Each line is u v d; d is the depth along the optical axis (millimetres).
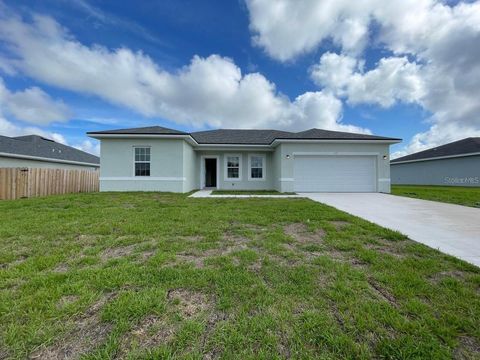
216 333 1811
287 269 2930
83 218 5668
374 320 1956
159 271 2836
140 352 1631
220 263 3105
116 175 12438
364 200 9688
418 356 1602
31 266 2957
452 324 1914
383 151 13172
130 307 2084
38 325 1881
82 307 2109
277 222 5480
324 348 1677
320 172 13250
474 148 19688
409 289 2447
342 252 3592
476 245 3967
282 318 1985
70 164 21000
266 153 15820
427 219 6000
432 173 22984
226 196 10891
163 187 12484
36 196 10828
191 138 12656
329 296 2316
